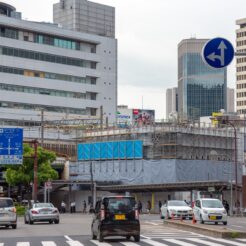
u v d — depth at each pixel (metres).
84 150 101.81
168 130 94.00
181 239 29.92
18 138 62.69
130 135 98.25
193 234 33.88
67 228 41.34
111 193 94.81
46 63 146.88
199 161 96.00
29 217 48.75
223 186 79.12
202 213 46.66
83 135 110.06
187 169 93.88
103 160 98.75
